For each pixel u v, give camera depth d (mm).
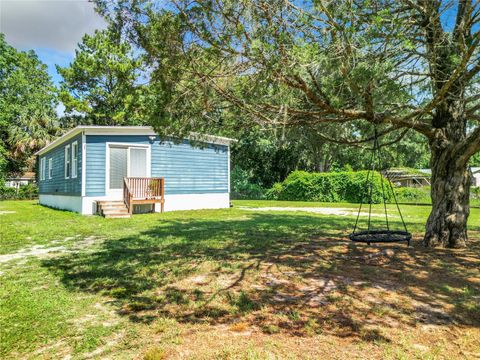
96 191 12562
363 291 3674
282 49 3404
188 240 6938
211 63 3758
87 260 5262
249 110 4324
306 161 28797
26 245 6590
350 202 21188
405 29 4254
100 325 2883
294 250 5891
